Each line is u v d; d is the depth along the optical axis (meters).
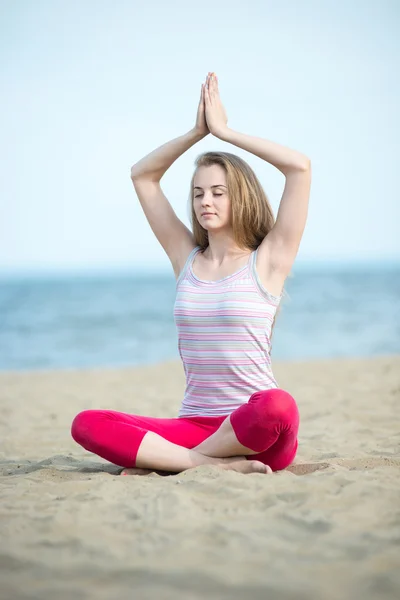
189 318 4.60
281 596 2.50
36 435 7.04
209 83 4.82
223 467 4.48
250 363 4.57
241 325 4.50
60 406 9.25
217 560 2.85
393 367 12.66
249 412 4.31
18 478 4.54
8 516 3.55
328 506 3.59
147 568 2.78
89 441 4.56
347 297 51.91
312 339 25.09
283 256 4.61
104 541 3.13
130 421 4.66
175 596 2.52
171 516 3.46
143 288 81.75
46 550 3.04
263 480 4.11
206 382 4.66
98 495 3.92
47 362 21.56
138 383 12.00
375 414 7.61
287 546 3.02
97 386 11.65
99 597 2.53
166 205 5.10
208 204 4.64
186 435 4.66
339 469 4.54
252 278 4.57
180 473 4.39
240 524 3.33
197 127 4.86
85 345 25.69
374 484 3.95
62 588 2.61
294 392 9.94
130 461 4.55
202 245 5.00
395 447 5.70
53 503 3.79
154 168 5.00
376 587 2.55
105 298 59.69
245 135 4.68
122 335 28.84
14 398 10.14
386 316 34.19
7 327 33.69
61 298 61.66
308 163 4.55
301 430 6.91
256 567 2.77
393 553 2.89
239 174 4.66
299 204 4.55
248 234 4.73
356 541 3.05
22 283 119.44
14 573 2.80
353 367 13.07
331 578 2.65
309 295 55.84
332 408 8.17
